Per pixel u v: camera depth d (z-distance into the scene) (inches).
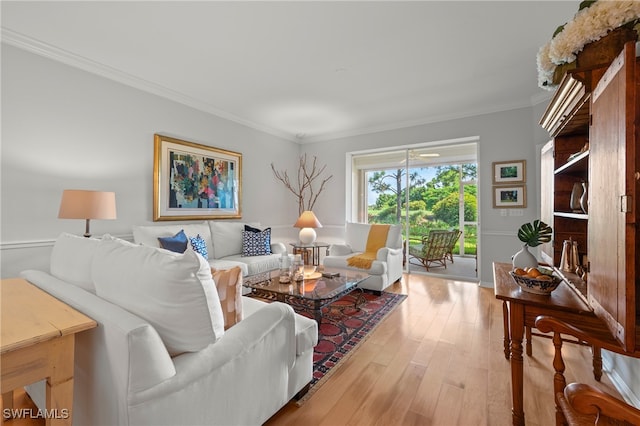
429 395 65.6
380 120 183.9
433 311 119.0
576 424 35.1
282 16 84.9
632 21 47.2
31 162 99.2
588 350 86.5
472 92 140.4
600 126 44.8
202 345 42.9
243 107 161.2
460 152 185.3
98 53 105.6
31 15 84.3
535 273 60.0
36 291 51.1
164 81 128.7
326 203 220.2
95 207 97.1
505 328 82.1
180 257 41.8
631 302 36.7
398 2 78.9
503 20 86.4
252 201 189.9
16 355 33.1
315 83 130.6
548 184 86.3
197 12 83.1
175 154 142.3
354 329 101.5
